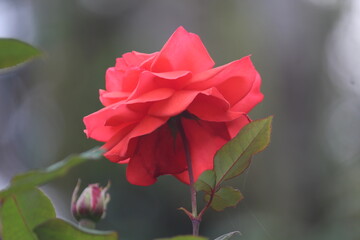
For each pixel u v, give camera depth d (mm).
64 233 653
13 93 6828
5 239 722
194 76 932
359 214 4234
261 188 5477
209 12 6414
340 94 6406
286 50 6285
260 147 886
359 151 5566
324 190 5375
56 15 6730
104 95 947
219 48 6203
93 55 6605
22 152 6727
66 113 6176
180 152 1030
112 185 5133
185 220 5191
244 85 953
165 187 5180
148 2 6863
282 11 6309
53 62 6508
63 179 4973
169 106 901
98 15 6836
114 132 995
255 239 3455
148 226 5141
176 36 937
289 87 6254
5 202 712
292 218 5184
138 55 1023
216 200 931
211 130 1029
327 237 4094
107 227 5082
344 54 6543
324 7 6535
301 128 6164
